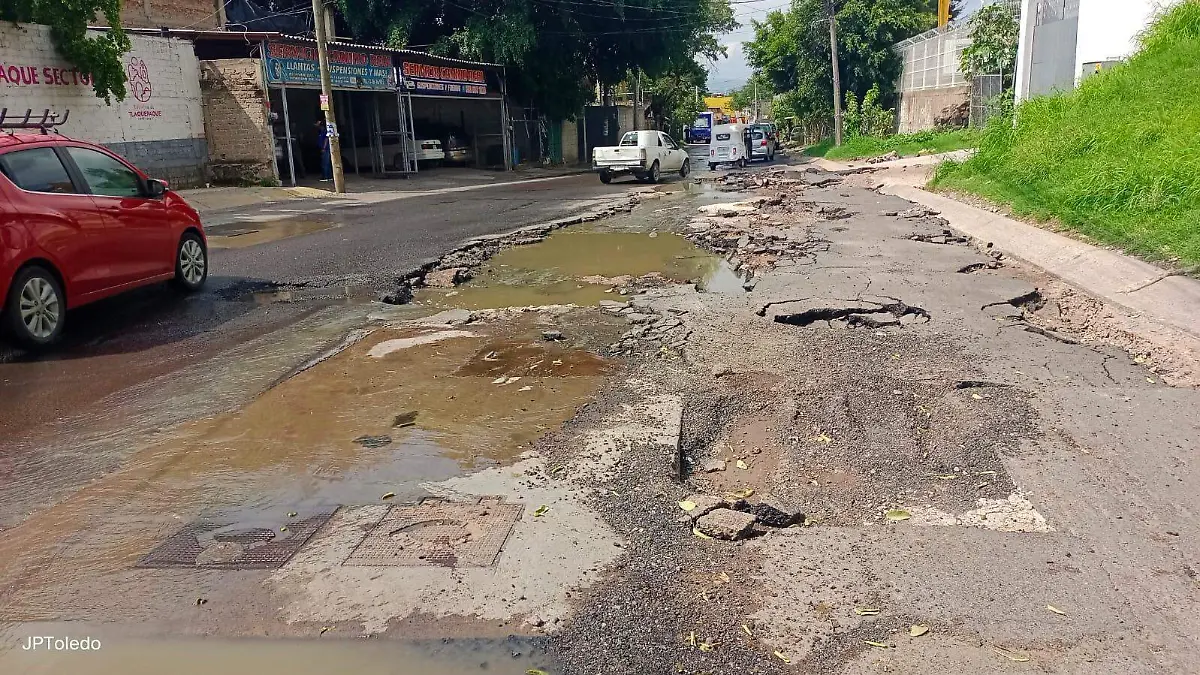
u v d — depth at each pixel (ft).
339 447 14.79
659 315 24.14
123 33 57.16
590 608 9.70
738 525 11.52
